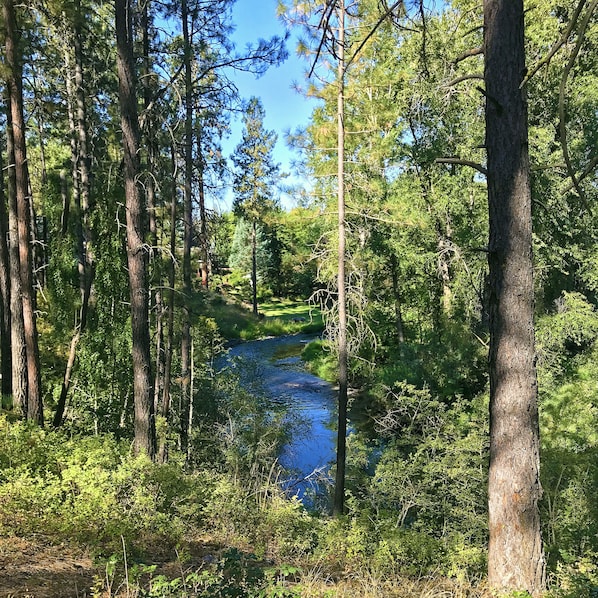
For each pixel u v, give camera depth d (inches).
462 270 656.4
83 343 564.7
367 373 734.5
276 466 492.1
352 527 285.3
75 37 466.0
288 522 296.8
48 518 221.0
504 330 175.5
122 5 336.2
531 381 174.7
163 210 575.2
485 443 394.0
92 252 560.1
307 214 524.4
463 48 432.8
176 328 580.4
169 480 295.0
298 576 204.8
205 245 547.5
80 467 279.1
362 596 181.0
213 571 155.9
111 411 572.1
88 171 561.0
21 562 179.5
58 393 557.0
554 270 629.9
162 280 515.2
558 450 327.0
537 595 171.0
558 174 518.0
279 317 1676.9
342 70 411.2
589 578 172.1
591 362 534.0
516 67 170.2
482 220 635.5
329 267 488.4
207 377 613.0
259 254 1931.6
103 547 208.8
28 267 398.0
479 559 242.5
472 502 352.5
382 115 482.6
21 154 388.8
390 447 444.5
